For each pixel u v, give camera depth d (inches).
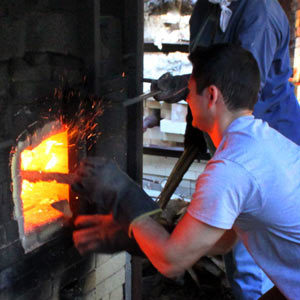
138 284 98.3
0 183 62.7
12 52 62.1
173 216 125.6
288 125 96.3
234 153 52.9
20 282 68.7
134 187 61.1
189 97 59.2
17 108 63.9
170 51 175.0
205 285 114.3
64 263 77.0
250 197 52.2
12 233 65.9
